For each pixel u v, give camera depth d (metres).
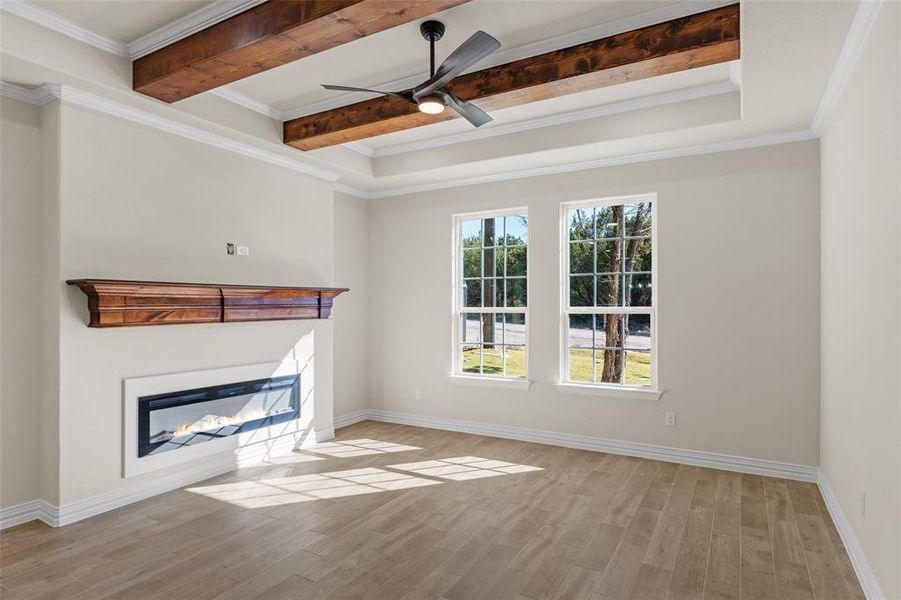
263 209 4.45
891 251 2.09
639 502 3.50
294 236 4.73
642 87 3.80
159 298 3.52
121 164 3.45
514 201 5.18
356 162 5.17
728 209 4.20
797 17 2.35
